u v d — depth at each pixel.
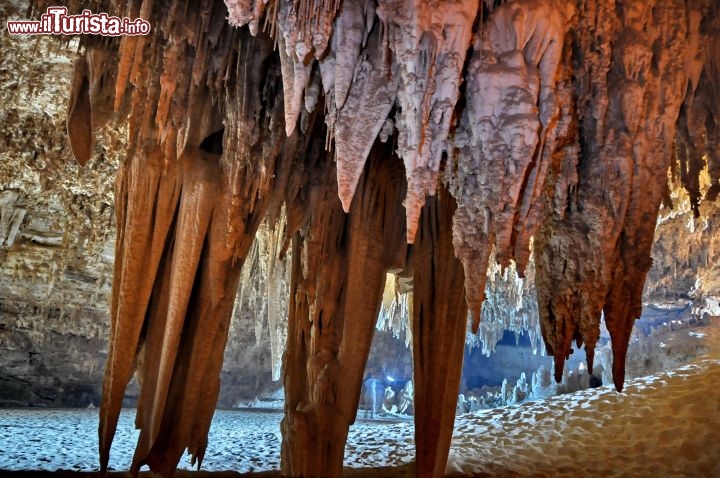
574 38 4.43
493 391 20.34
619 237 4.57
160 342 5.44
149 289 5.16
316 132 5.86
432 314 5.49
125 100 5.79
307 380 5.83
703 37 4.68
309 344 5.96
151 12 4.70
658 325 14.70
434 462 5.27
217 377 5.73
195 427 5.64
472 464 7.44
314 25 3.69
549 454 8.06
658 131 4.50
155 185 5.20
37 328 13.09
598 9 4.38
